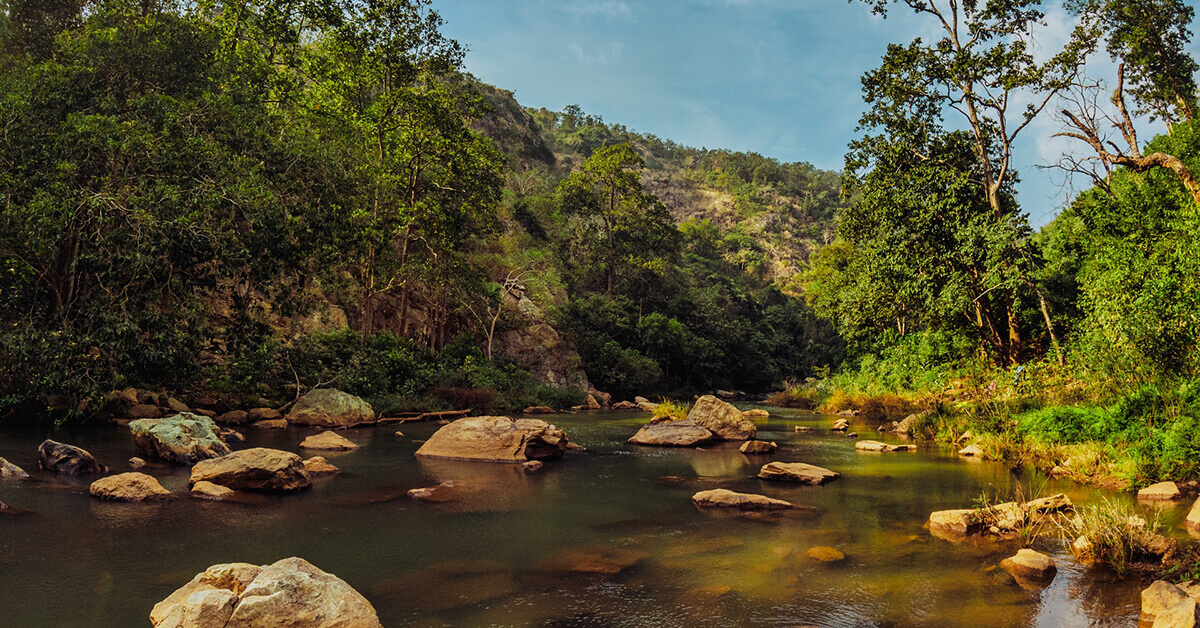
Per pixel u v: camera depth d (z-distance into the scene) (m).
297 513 7.39
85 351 14.05
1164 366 10.92
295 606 3.77
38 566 5.20
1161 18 23.11
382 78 27.88
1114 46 24.14
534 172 74.94
